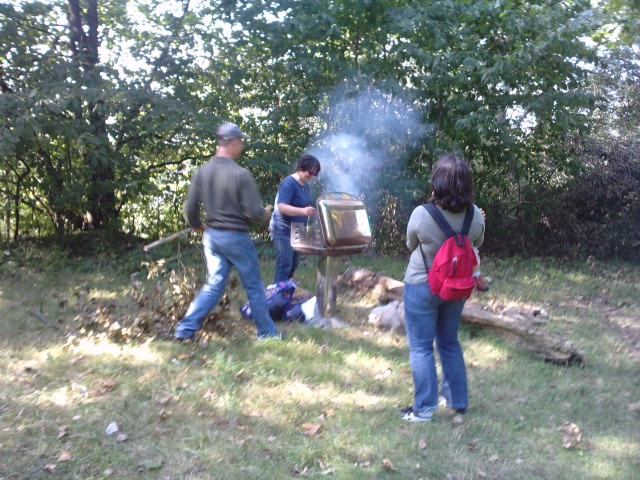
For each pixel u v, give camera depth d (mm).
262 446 3791
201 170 5336
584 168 10211
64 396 4199
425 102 9469
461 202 3980
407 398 4586
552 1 9477
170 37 9195
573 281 8742
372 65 9422
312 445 3828
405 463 3723
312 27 8992
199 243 9438
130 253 9016
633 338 6363
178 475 3447
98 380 4496
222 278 5383
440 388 4789
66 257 8680
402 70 9570
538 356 5586
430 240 4023
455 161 4020
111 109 7996
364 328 6176
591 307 7484
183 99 9219
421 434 4055
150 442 3742
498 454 3883
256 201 5285
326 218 5844
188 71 9320
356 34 9641
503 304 7324
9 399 4094
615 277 9172
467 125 8797
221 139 5316
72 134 7859
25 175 9055
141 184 9008
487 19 9359
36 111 7645
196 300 5363
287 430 3998
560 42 8922
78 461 3486
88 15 9523
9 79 8516
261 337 5551
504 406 4562
